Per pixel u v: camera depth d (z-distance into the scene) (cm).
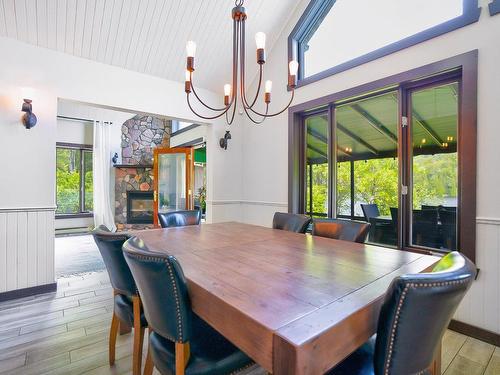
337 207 336
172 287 103
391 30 271
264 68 407
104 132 668
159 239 201
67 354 185
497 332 201
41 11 275
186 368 106
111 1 287
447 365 178
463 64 217
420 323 82
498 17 201
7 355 183
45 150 300
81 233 632
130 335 212
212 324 99
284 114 378
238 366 113
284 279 115
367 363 106
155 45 341
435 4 242
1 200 277
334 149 330
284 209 380
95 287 308
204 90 424
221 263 138
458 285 81
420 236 260
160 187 608
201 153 764
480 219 209
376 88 276
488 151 206
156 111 377
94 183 654
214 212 436
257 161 429
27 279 286
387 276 120
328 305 91
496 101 202
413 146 264
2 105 278
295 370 68
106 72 338
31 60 293
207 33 346
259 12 342
